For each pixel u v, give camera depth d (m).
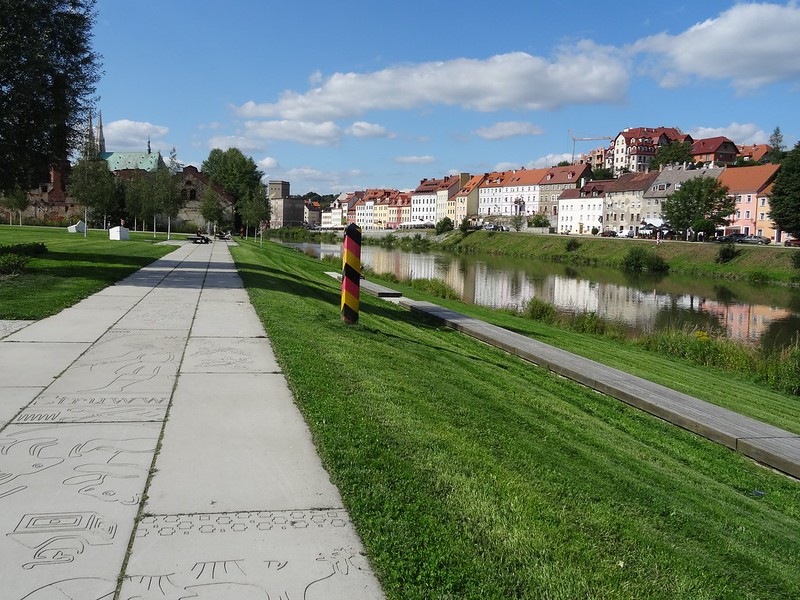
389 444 5.60
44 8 18.77
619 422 9.13
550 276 61.31
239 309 13.27
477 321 17.17
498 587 3.55
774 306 44.31
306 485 4.63
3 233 49.03
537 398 9.32
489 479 5.12
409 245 119.31
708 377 16.22
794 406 13.84
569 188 138.50
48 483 4.48
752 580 4.37
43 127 19.36
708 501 6.13
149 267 23.44
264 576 3.46
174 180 62.91
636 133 166.62
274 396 6.87
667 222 90.25
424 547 3.87
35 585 3.28
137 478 4.62
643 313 39.09
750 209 93.75
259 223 83.81
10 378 7.20
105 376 7.43
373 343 11.02
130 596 3.22
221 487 4.53
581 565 3.98
